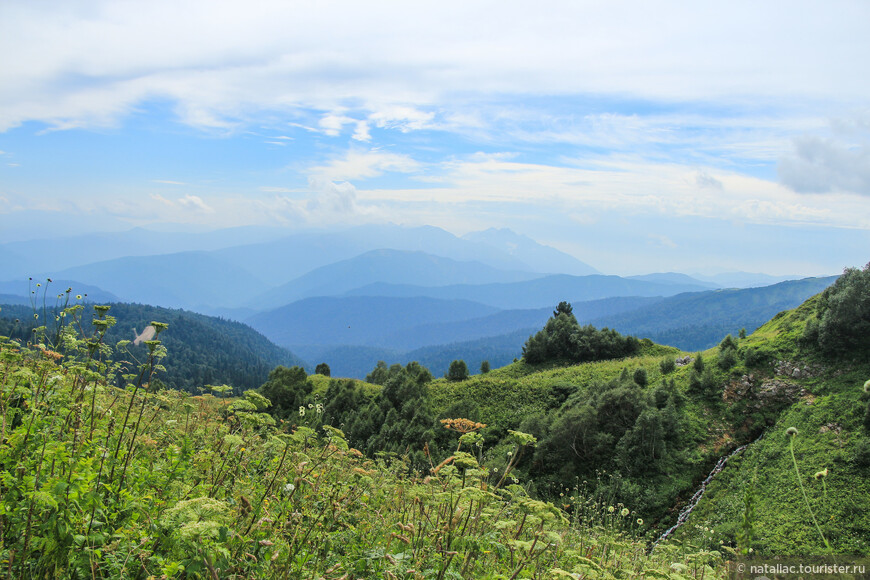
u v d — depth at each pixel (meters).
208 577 3.51
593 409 39.97
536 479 37.47
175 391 8.81
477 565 5.38
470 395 54.81
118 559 3.47
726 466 36.47
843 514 25.50
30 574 3.28
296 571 4.20
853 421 34.28
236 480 5.36
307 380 62.50
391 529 5.98
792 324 49.09
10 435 4.16
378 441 42.44
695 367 48.19
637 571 7.12
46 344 6.41
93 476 3.64
